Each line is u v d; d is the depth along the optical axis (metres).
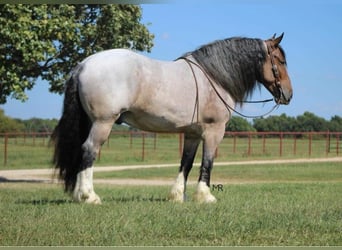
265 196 11.58
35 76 20.28
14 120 62.84
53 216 7.51
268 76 10.74
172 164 32.00
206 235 6.65
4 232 6.49
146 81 9.21
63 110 9.20
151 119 9.49
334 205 9.50
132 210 8.14
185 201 10.08
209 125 10.05
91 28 19.53
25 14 17.59
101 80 8.91
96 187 15.80
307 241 6.47
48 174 24.97
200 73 9.88
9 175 24.20
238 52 10.29
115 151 42.19
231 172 24.67
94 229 6.69
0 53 17.92
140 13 20.78
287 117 72.19
